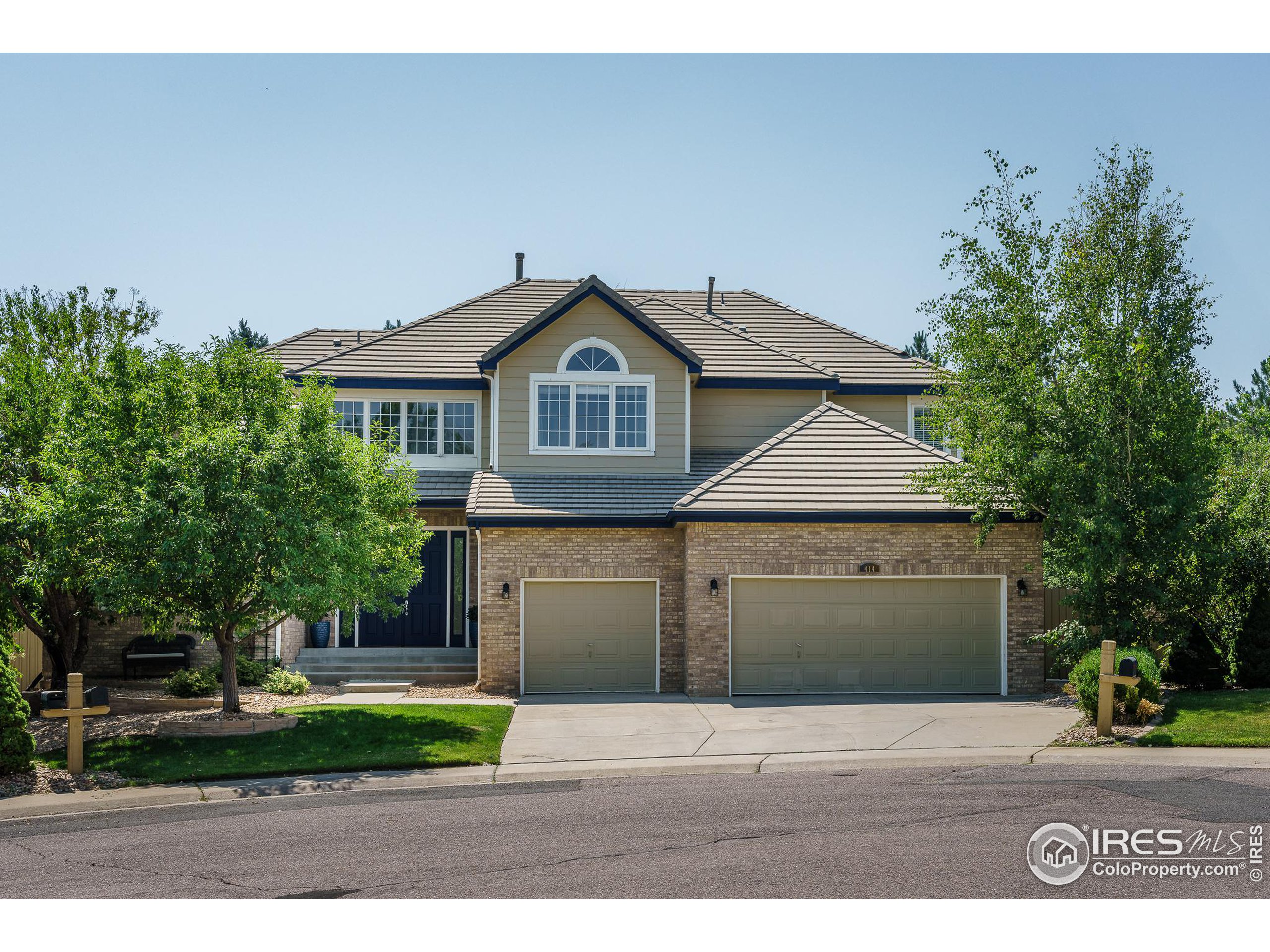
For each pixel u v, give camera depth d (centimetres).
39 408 1809
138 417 1567
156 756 1411
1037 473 1825
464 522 2341
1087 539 1784
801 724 1622
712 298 2955
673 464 2270
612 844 991
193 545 1461
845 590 1969
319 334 2795
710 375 2395
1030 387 1888
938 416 2048
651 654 2058
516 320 2650
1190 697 1648
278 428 1622
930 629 1969
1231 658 1820
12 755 1319
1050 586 1928
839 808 1106
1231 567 1816
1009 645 1948
